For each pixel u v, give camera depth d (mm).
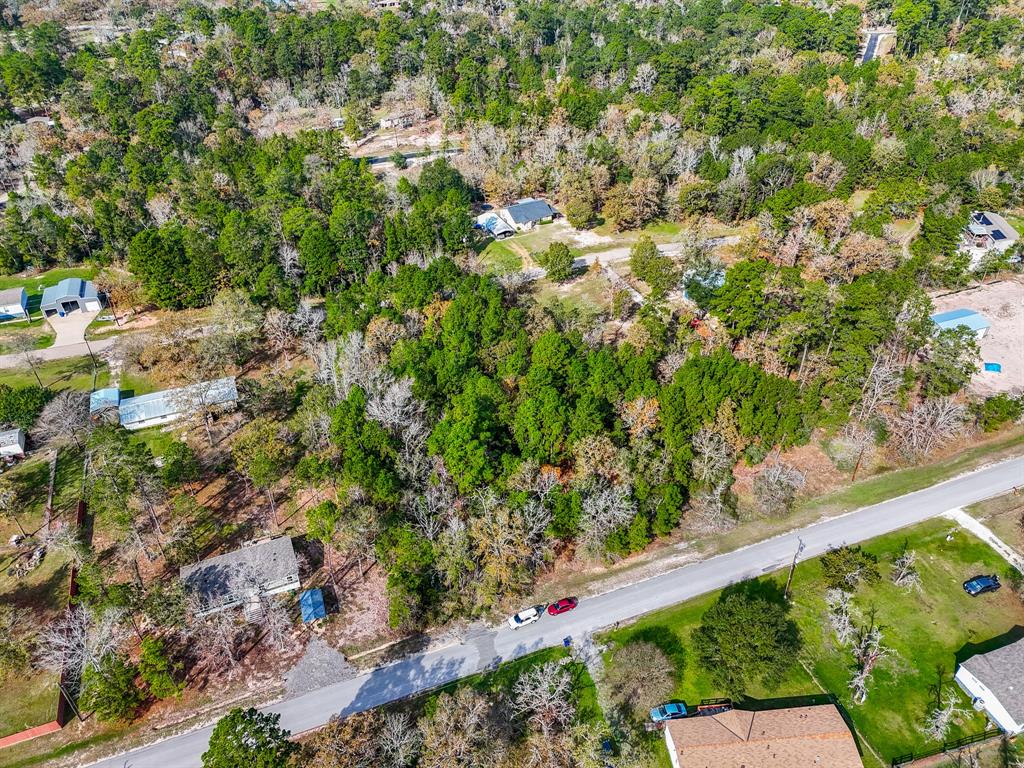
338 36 179125
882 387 76000
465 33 186625
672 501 66438
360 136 158625
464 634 60438
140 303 107688
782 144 130000
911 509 70188
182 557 65250
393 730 49188
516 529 60594
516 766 49125
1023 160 122750
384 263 107250
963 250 111625
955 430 75812
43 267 121125
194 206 118625
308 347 92188
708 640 56156
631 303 101500
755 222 112250
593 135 139125
